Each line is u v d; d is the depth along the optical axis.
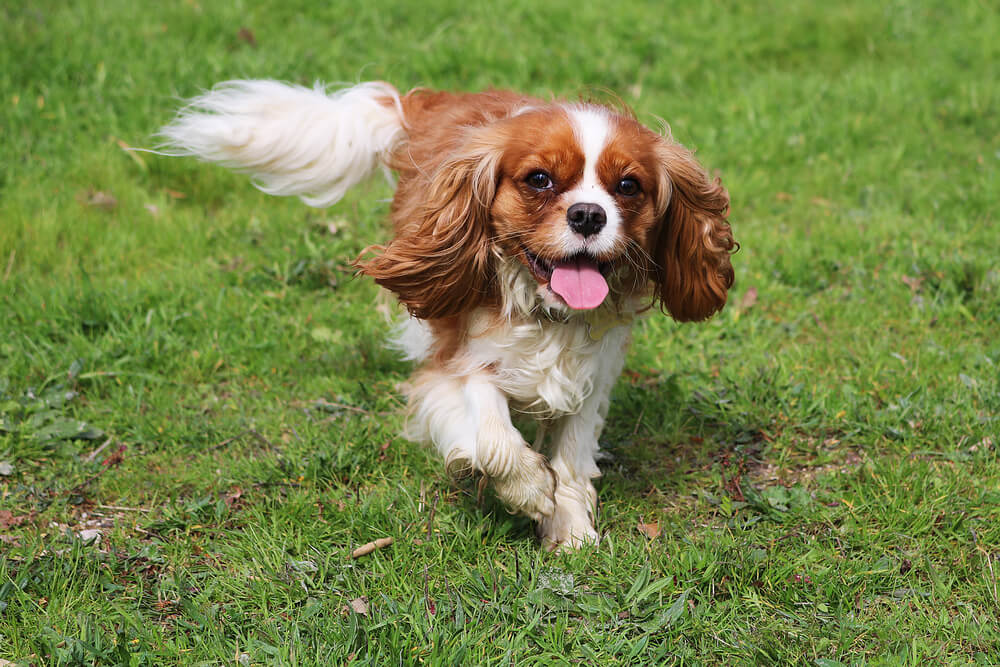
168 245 7.64
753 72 11.41
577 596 4.37
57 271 7.14
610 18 12.08
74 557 4.45
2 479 5.25
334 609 4.23
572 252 4.25
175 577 4.40
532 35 11.49
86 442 5.63
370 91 6.00
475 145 4.52
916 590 4.46
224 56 10.00
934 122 10.39
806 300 7.32
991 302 7.04
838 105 10.62
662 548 4.71
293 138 5.87
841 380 6.30
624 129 4.45
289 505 4.96
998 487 5.19
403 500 5.06
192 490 5.26
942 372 6.27
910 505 5.00
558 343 4.72
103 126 8.87
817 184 9.09
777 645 4.07
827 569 4.54
